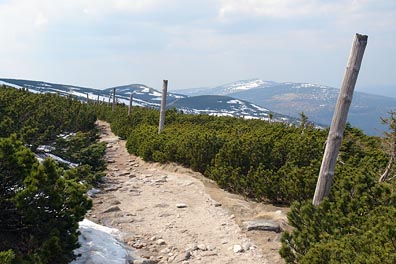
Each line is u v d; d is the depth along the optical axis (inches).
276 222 343.3
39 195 219.5
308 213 262.7
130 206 422.3
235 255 287.0
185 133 714.2
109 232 318.7
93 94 7126.0
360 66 286.5
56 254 205.0
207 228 351.3
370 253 177.6
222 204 424.8
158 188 513.7
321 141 499.8
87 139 724.0
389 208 215.6
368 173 270.5
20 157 216.2
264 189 413.4
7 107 530.6
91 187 467.8
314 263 200.2
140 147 776.9
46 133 528.7
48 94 861.2
